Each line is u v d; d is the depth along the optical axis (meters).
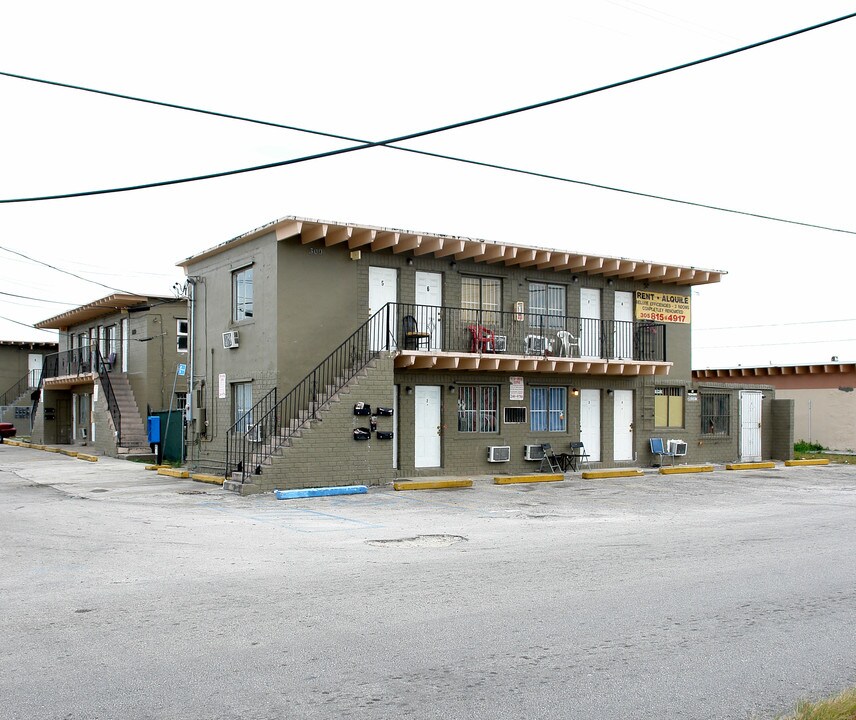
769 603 7.95
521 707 5.24
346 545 11.17
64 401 36.12
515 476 20.94
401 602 7.81
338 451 18.39
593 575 9.12
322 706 5.21
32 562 9.80
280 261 19.25
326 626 6.98
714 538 11.95
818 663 6.22
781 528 13.10
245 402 20.77
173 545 11.07
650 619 7.32
